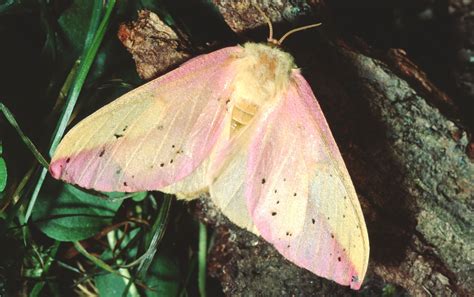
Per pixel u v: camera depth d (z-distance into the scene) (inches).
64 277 6.2
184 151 5.1
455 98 7.2
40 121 5.8
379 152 5.6
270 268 5.9
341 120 5.6
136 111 4.9
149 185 5.0
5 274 5.8
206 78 5.1
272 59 5.1
